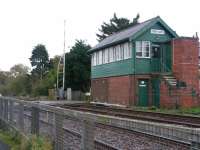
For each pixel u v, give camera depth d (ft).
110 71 148.15
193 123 54.65
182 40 124.77
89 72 219.41
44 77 308.60
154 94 129.90
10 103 55.26
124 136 20.68
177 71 125.49
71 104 127.03
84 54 219.61
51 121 33.14
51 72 263.08
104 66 154.10
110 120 20.70
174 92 122.21
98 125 21.74
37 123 39.09
